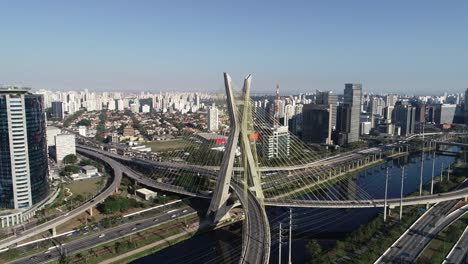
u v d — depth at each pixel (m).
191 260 192.75
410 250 193.50
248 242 176.50
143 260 192.88
